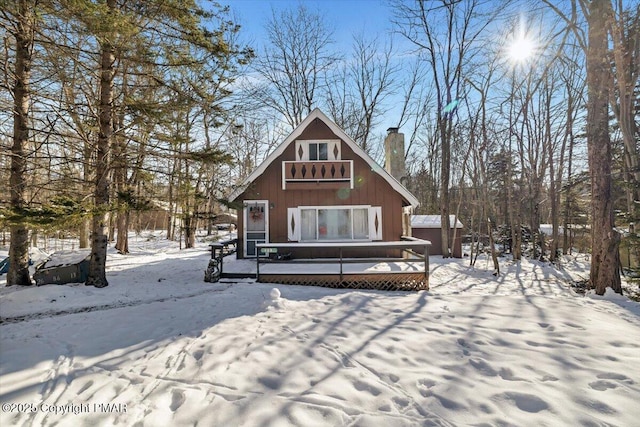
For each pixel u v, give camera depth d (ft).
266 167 40.70
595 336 14.79
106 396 10.27
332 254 40.93
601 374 11.19
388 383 10.92
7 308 19.47
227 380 11.19
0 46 23.49
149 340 14.80
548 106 60.03
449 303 21.22
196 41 23.44
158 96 26.94
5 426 8.73
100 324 16.92
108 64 23.41
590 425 8.58
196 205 28.19
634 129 36.14
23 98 23.70
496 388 10.48
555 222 56.08
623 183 27.86
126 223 54.49
